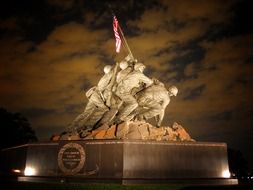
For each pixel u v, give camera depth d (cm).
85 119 2812
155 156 2322
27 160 2555
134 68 2809
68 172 2359
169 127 2645
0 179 2489
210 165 2503
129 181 2180
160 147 2350
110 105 2778
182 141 2444
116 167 2231
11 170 2706
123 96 2703
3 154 2831
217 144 2569
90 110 2839
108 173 2247
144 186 2098
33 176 2441
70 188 2050
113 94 2797
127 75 2752
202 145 2503
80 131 2669
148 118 2709
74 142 2391
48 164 2447
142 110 2733
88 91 2892
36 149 2531
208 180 2409
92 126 2745
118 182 2183
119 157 2238
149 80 2788
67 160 2381
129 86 2727
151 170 2289
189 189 2083
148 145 2316
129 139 2275
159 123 2744
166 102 2783
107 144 2289
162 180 2278
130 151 2256
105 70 2886
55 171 2406
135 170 2245
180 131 2692
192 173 2420
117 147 2256
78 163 2342
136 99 2759
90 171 2294
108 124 2630
